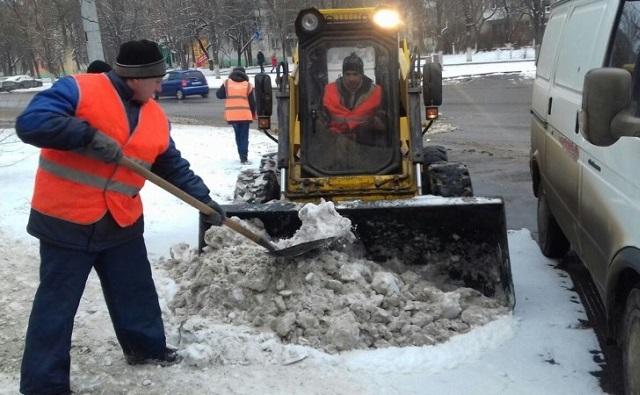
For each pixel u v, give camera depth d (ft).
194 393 12.00
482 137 43.73
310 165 18.54
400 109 19.06
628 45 12.21
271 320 14.11
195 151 40.68
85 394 12.05
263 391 12.00
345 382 12.28
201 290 15.46
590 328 14.46
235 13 179.11
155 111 11.97
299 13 18.06
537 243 20.74
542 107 18.81
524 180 29.96
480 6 164.25
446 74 94.89
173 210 25.45
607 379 12.40
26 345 11.53
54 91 10.68
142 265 12.59
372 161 18.51
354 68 18.21
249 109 35.76
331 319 13.80
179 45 170.81
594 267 13.28
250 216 16.30
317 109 18.65
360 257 15.89
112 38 106.83
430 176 18.67
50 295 11.41
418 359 13.01
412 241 15.85
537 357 13.23
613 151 11.55
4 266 19.44
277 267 14.78
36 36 99.45
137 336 12.70
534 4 121.39
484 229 15.60
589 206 13.28
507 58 131.85
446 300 14.39
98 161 11.14
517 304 15.84
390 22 17.99
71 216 11.16
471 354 13.30
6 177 32.94
